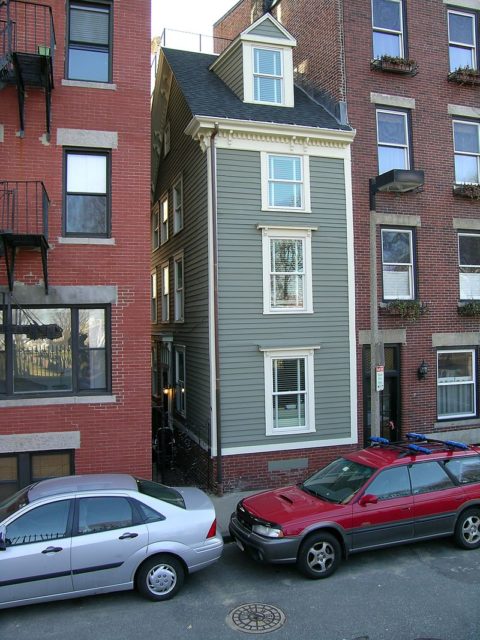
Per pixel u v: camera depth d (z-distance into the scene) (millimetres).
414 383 13820
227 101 13227
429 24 14555
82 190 11047
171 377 16125
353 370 12984
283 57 13602
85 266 10852
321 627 6270
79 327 11016
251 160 12461
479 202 14742
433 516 8242
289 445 12406
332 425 12789
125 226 11078
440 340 14086
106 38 11367
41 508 6746
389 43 14273
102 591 6727
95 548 6664
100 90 11094
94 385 11047
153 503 7117
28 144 10680
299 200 12883
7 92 10609
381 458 8617
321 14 14469
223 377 12039
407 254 14070
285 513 7777
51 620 6531
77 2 11273
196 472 13219
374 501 7875
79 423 10719
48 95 10586
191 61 15680
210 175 12141
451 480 8555
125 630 6273
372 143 13672
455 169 14703
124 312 11016
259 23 13477
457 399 14547
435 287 14148
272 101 13562
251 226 12375
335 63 13742
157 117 17375
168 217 16609
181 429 14828
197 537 7113
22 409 10477
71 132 10875
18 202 10516
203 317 12719
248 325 12250
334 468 8992
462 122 14867
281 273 12547
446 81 14625
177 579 7035
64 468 10797
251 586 7383
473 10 15141
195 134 12328
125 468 10930
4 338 10680
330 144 13031
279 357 12430
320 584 7406
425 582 7414
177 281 15648
